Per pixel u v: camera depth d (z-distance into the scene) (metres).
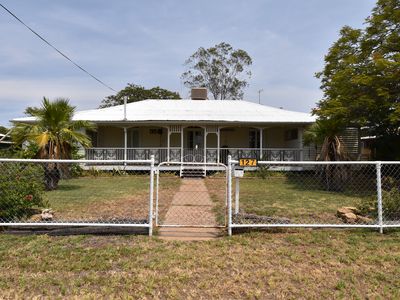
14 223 5.96
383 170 14.55
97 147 21.81
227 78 45.50
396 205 7.10
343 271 4.50
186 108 23.17
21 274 4.37
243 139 22.88
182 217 7.89
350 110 13.04
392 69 11.59
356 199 10.62
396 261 4.84
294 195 11.55
